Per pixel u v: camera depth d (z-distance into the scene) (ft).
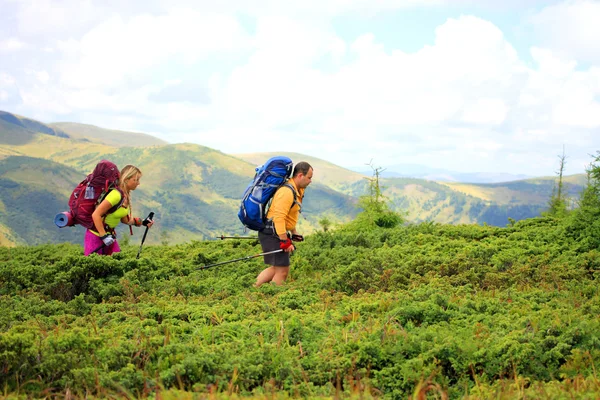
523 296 24.38
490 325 19.49
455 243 39.24
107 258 29.37
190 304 24.56
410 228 49.06
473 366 16.12
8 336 15.07
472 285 27.66
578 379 14.78
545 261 32.12
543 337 17.88
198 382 14.71
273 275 29.12
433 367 15.66
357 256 35.65
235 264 34.76
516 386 14.71
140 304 23.89
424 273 30.12
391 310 21.17
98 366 15.42
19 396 13.61
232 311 22.47
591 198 39.22
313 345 17.53
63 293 27.61
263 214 28.53
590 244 36.65
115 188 31.09
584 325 18.01
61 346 15.90
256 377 15.25
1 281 28.71
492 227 47.88
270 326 19.36
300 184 28.63
